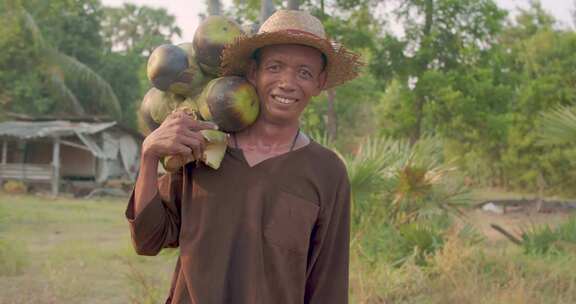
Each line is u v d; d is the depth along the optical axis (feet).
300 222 7.25
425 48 86.22
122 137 101.60
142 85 147.74
